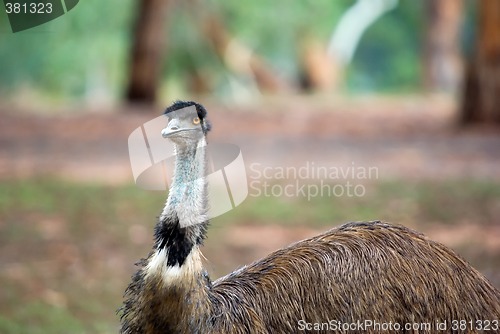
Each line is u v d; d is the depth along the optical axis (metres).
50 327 17.55
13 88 80.69
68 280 20.91
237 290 11.19
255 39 81.94
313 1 80.94
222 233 25.03
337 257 11.25
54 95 79.94
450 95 68.06
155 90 57.91
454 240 23.48
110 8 73.75
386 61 96.19
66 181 32.34
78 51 76.62
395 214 26.70
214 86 76.81
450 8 75.19
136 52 57.47
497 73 44.69
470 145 39.91
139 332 10.94
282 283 11.23
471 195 28.98
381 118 51.09
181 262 10.73
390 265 11.16
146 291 10.86
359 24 89.81
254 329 11.01
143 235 25.22
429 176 32.47
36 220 26.56
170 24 71.44
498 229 24.88
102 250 23.61
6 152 39.34
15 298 19.44
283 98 68.62
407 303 11.06
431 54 75.69
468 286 11.26
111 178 33.06
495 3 44.22
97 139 43.41
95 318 18.25
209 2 74.62
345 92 82.50
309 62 81.69
